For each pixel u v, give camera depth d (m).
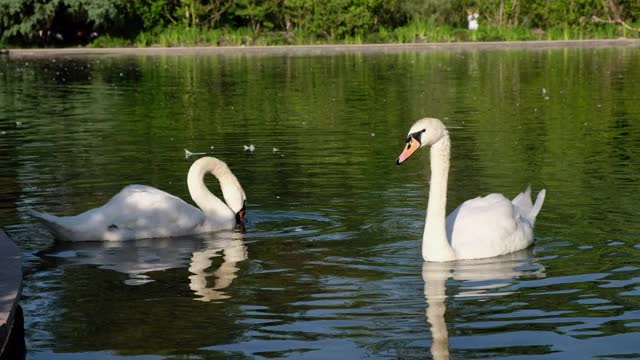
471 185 12.32
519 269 8.53
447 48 45.66
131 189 10.46
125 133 17.80
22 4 46.25
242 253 9.44
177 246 9.84
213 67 35.78
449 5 51.56
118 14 48.66
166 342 6.84
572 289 7.88
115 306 7.71
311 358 6.47
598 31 49.41
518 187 12.15
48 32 48.78
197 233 10.41
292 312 7.46
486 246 8.97
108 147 15.95
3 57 42.56
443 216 8.91
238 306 7.65
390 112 20.95
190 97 24.89
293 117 20.20
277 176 13.20
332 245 9.58
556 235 9.70
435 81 28.70
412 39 48.94
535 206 9.78
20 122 19.72
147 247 9.80
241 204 10.80
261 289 8.12
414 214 10.77
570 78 28.98
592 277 8.21
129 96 25.34
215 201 10.72
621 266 8.52
